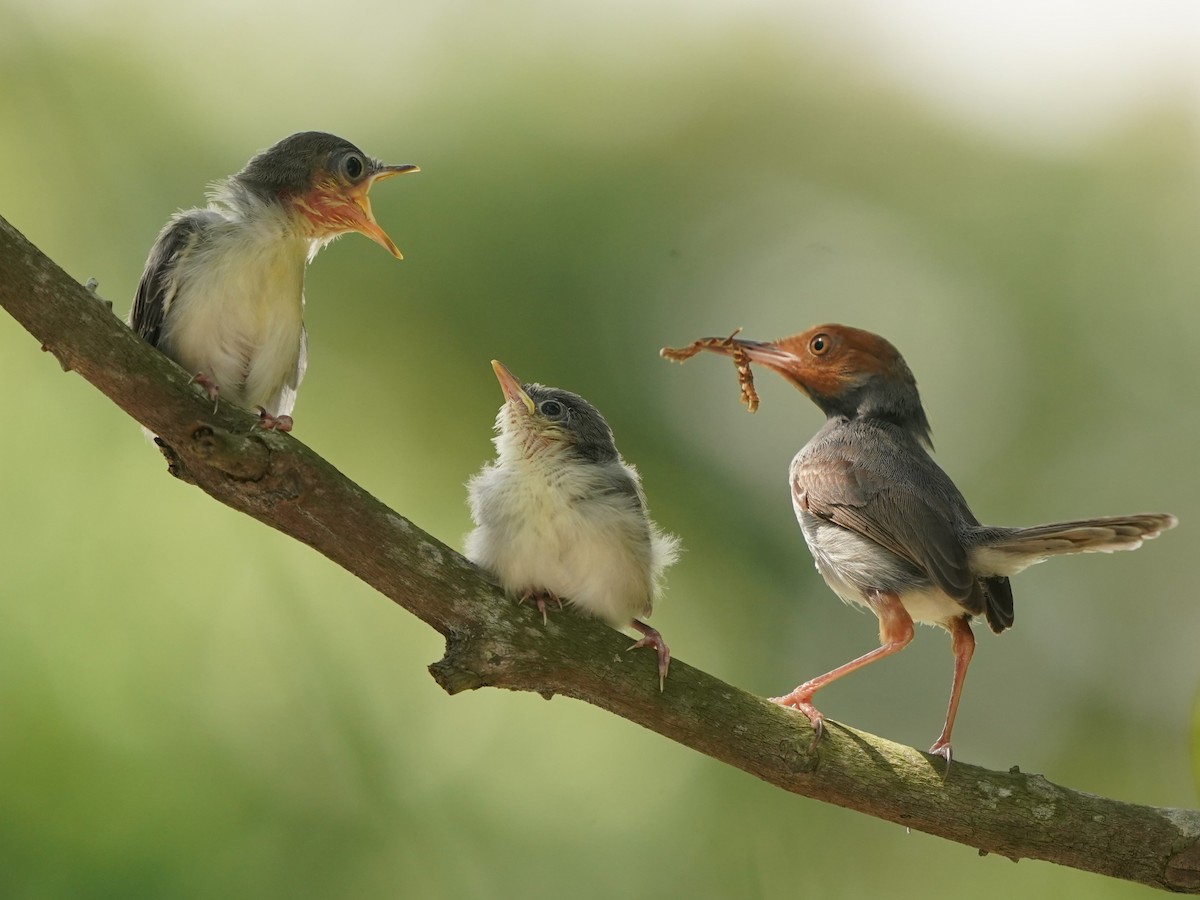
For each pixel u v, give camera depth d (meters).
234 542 11.63
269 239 8.37
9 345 11.72
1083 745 14.93
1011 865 12.23
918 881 12.07
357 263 13.06
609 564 8.16
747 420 13.73
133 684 10.73
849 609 13.62
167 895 9.79
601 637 7.87
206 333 8.18
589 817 11.70
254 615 11.45
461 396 12.87
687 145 14.36
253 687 11.18
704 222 14.11
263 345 8.34
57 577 10.99
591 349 13.23
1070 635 15.52
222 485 7.27
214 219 8.35
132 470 11.62
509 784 11.62
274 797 10.72
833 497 10.23
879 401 11.12
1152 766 14.80
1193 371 15.06
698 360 13.71
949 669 14.70
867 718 14.13
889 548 9.95
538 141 13.63
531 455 8.37
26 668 10.43
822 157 14.77
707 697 7.93
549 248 13.27
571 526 8.05
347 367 12.96
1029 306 15.14
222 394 8.20
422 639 11.81
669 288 13.66
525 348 13.01
